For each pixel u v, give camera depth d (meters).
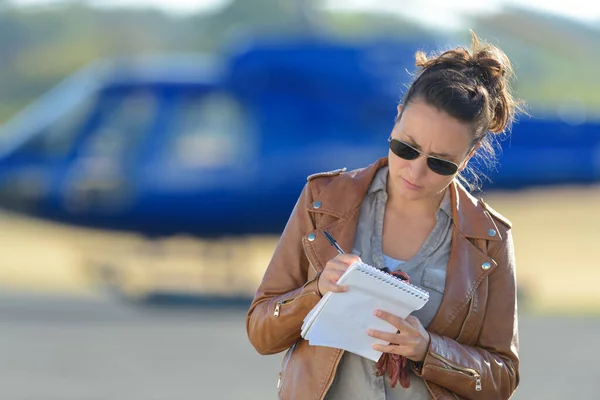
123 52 161.38
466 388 8.34
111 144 38.25
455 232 8.58
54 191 37.78
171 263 47.69
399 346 8.08
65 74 155.75
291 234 8.74
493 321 8.60
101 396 21.62
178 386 22.64
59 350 26.92
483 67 8.42
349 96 38.06
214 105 38.56
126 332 30.12
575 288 52.06
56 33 163.75
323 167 37.91
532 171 38.44
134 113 38.47
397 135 8.23
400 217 8.61
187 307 39.50
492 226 8.64
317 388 8.37
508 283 8.62
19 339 28.58
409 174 8.19
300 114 38.25
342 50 38.62
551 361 25.81
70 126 38.25
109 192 38.06
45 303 38.34
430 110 8.06
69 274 56.50
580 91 82.19
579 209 83.12
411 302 7.96
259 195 38.22
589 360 25.97
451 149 8.09
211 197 38.25
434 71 8.27
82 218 38.25
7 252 64.94
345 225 8.59
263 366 25.06
